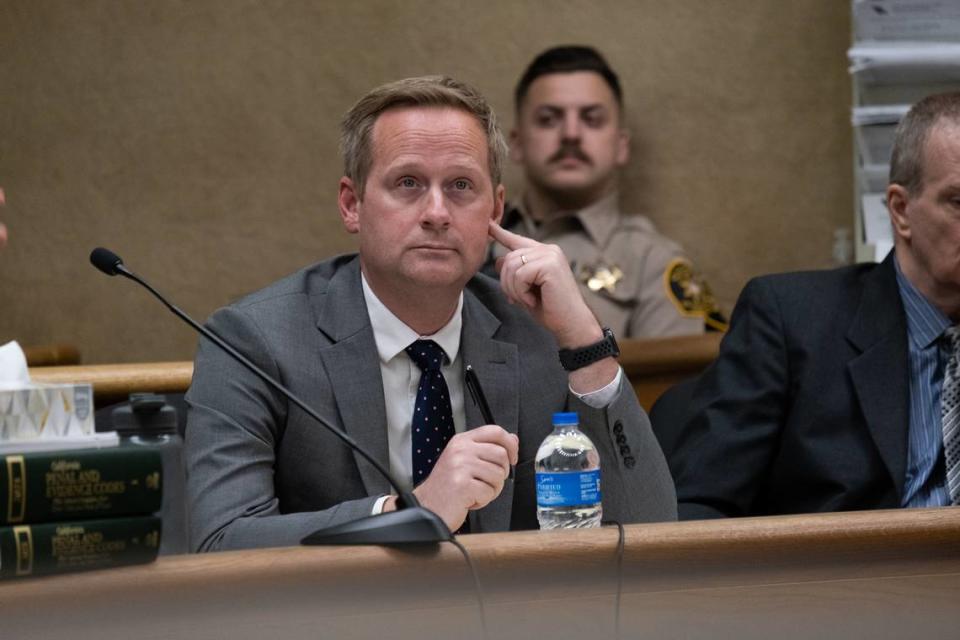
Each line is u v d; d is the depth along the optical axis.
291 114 16.17
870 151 12.28
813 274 8.87
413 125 7.17
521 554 4.99
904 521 5.41
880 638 5.37
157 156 16.11
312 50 16.17
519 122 14.58
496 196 7.61
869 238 12.19
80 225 16.02
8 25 15.96
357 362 7.27
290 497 7.21
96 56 16.05
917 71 12.14
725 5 16.03
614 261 14.12
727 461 8.43
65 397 4.96
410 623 4.90
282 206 16.19
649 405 11.57
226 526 6.59
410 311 7.35
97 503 4.61
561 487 6.66
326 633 4.81
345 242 16.20
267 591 4.74
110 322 16.02
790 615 5.29
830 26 15.98
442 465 6.34
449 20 16.17
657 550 5.14
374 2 16.20
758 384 8.56
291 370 7.17
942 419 8.26
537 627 5.03
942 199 8.14
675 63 16.06
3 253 15.92
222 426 6.99
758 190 16.06
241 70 16.16
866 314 8.52
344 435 5.69
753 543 5.23
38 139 16.00
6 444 4.73
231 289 16.16
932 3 11.95
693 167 16.06
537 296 7.28
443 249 7.13
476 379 6.89
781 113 16.02
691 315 13.95
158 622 4.62
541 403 7.61
